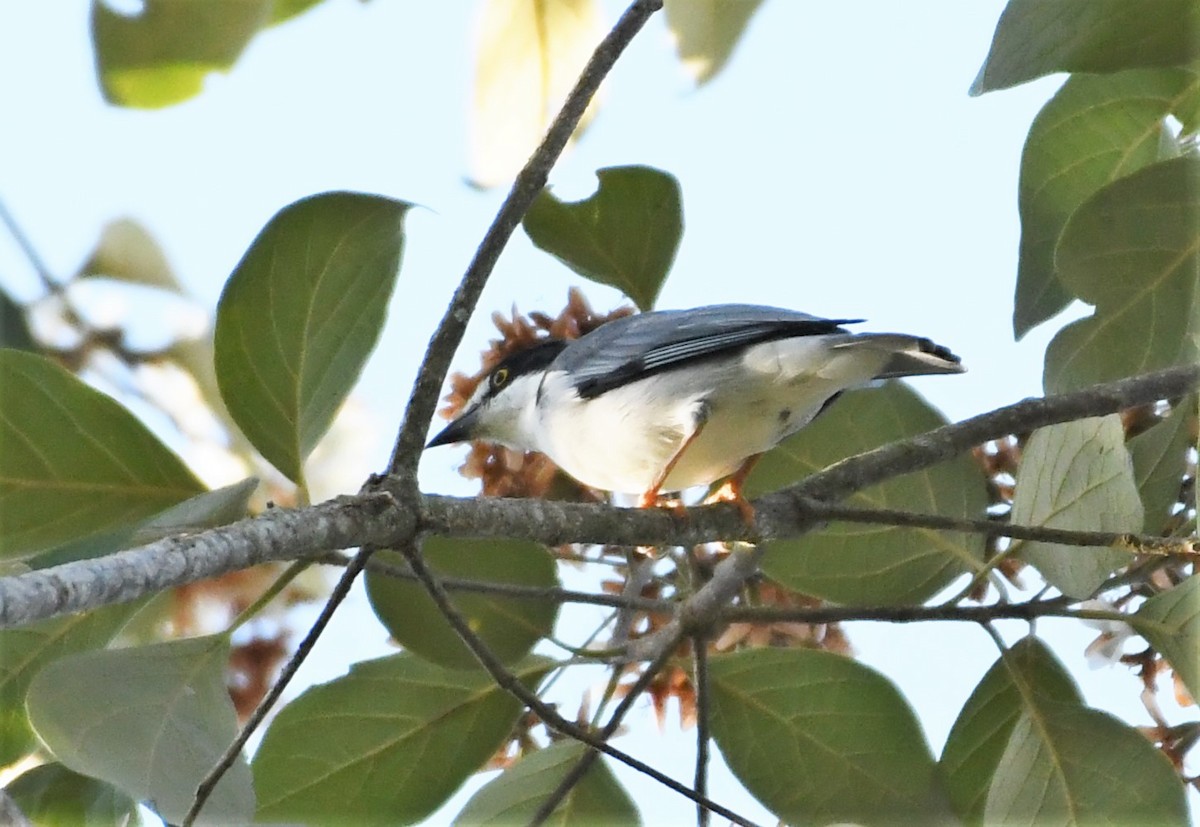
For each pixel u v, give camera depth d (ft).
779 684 28.50
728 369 29.78
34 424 23.56
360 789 27.37
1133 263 27.71
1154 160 29.60
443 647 26.71
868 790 27.76
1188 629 24.84
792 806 27.71
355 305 24.03
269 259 23.58
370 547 20.74
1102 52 24.48
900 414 30.81
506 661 27.27
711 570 30.40
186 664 22.15
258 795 27.14
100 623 24.88
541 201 30.22
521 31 27.12
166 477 24.06
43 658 24.59
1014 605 26.81
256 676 29.58
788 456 31.22
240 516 22.15
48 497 23.62
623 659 27.73
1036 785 25.57
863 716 28.14
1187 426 27.78
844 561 28.86
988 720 27.66
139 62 24.36
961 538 28.89
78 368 31.89
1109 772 25.30
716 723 28.48
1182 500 28.55
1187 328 27.91
